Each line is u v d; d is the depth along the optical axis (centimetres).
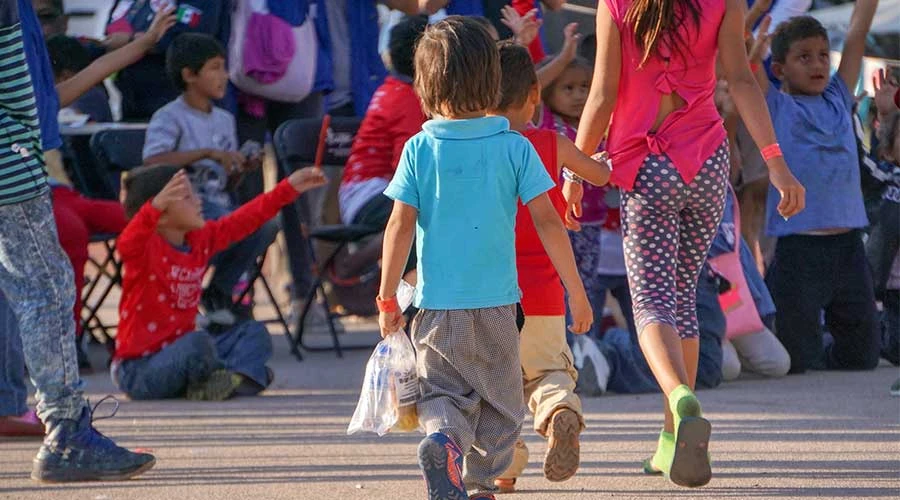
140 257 1833
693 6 1182
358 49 2445
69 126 2234
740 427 1539
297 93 2325
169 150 2120
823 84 2041
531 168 1036
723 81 2034
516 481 1272
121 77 2342
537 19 2017
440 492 961
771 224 2067
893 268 2172
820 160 2020
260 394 1888
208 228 1875
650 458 1320
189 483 1286
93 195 2345
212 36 2233
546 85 1803
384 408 1062
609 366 1881
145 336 1852
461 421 1013
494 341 1036
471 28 1047
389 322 1058
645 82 1202
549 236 1031
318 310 2594
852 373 2064
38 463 1293
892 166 2166
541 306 1168
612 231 1983
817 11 3425
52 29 2306
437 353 1041
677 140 1199
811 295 2050
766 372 2005
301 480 1293
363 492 1233
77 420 1302
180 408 1770
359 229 2044
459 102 1036
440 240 1036
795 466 1308
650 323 1175
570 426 1101
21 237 1259
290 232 2442
